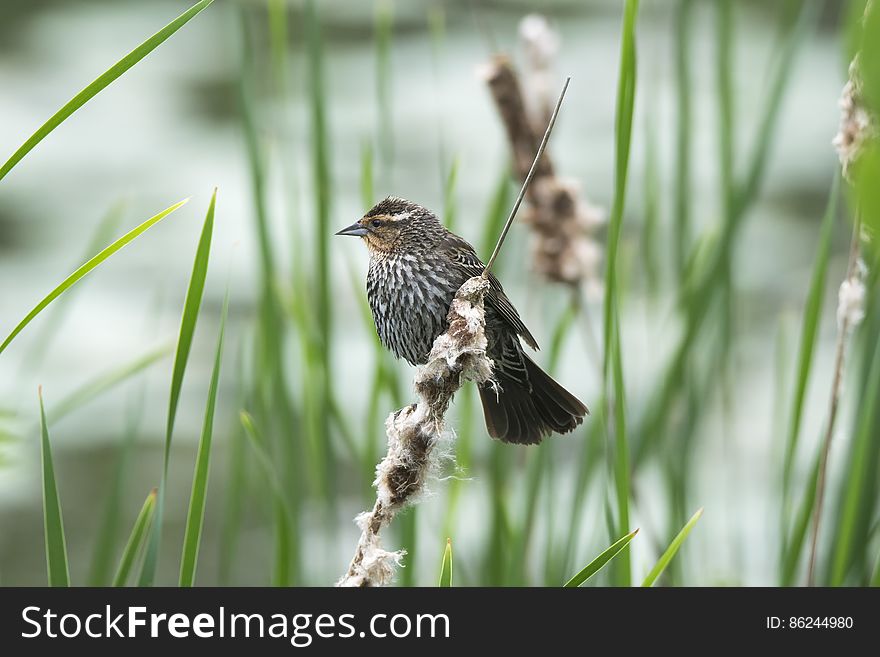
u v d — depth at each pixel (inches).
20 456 328.2
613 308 244.1
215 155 788.6
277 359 346.3
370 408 348.2
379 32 360.8
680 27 363.6
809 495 298.0
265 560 527.2
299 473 348.8
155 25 976.9
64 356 593.0
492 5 985.5
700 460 392.2
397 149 756.6
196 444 583.8
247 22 340.2
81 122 818.2
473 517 423.2
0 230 695.7
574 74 852.0
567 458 493.7
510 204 378.0
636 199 566.3
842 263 676.1
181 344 207.8
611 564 320.2
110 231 357.4
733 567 389.1
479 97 823.1
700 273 354.9
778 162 797.2
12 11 1003.9
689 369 356.5
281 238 572.4
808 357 292.5
